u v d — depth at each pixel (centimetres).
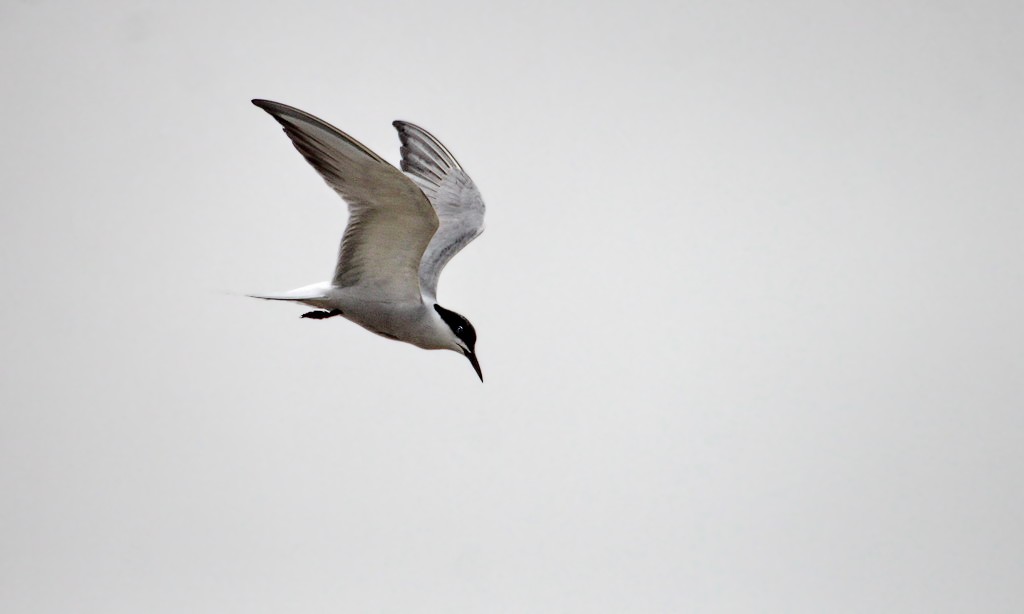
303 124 993
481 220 1353
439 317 1231
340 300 1175
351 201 1077
